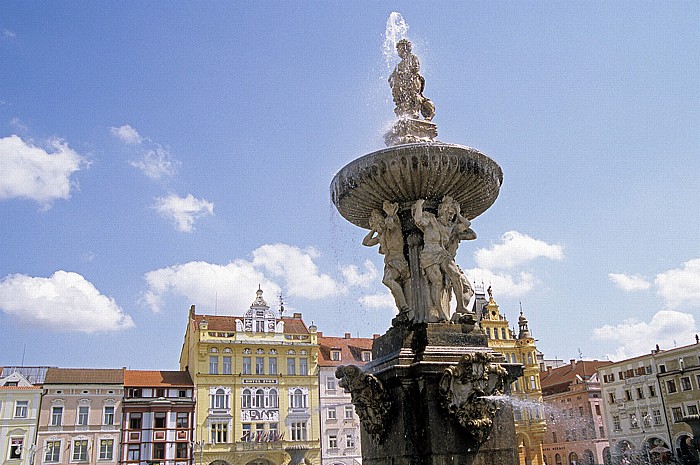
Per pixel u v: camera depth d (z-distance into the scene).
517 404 8.38
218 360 49.53
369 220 9.98
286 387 50.41
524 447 48.84
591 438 55.69
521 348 51.44
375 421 8.34
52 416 45.22
